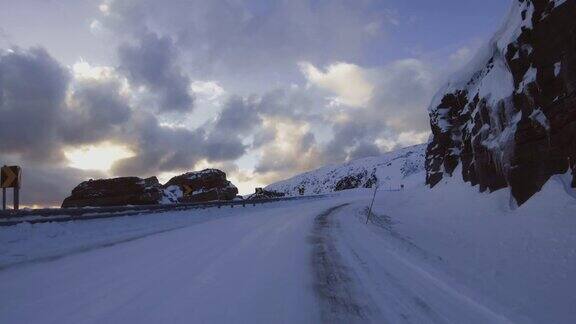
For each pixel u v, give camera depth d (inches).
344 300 276.4
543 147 522.3
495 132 676.7
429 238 601.0
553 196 481.7
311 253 453.1
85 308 235.8
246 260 395.2
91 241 478.6
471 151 867.4
